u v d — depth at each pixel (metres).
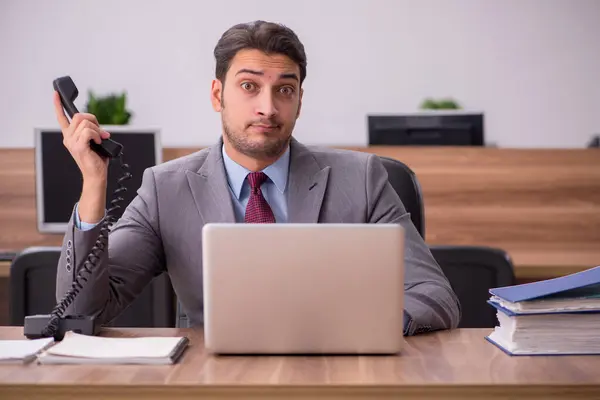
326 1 6.73
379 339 1.28
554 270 2.92
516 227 3.32
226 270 1.26
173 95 6.71
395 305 1.27
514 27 6.72
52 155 3.13
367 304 1.27
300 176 1.80
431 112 3.51
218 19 6.68
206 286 1.26
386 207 1.82
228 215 1.75
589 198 3.31
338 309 1.27
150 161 3.08
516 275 2.93
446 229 3.32
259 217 1.75
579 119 6.77
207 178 1.79
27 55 6.61
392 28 6.75
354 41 6.75
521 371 1.18
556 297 1.29
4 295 3.13
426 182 3.32
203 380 1.13
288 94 1.68
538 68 6.75
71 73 6.65
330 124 6.81
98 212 1.52
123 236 1.74
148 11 6.65
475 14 6.71
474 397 1.11
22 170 3.29
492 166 3.31
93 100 3.56
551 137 6.79
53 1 6.61
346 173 1.84
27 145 6.66
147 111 6.71
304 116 6.80
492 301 1.39
